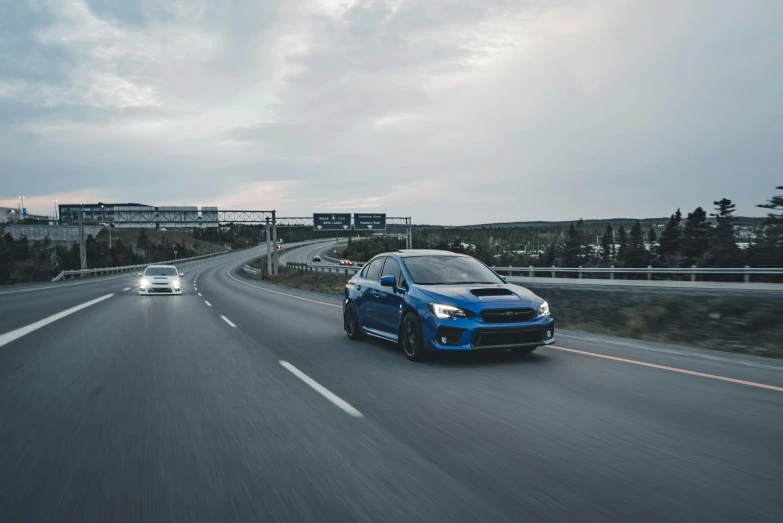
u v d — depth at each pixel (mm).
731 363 7348
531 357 7902
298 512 2973
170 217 58406
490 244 185625
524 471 3533
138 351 8867
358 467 3641
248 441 4234
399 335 8219
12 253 122500
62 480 3475
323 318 14414
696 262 58938
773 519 2832
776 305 13016
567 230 101500
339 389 6035
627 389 5852
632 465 3623
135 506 3084
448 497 3141
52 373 7051
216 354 8539
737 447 3975
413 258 9008
